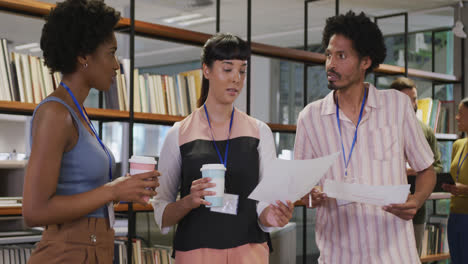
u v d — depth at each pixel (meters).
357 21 1.75
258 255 1.61
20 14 2.52
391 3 5.26
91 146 1.29
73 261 1.24
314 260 5.79
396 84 3.81
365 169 1.76
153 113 2.93
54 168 1.18
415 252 1.74
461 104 3.73
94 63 1.30
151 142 9.04
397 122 1.78
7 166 2.67
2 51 2.49
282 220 1.51
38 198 1.15
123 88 2.94
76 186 1.26
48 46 1.28
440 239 4.56
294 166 1.39
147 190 1.30
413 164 1.83
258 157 1.67
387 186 1.60
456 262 3.63
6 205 2.35
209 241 1.55
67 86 1.30
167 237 4.41
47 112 1.20
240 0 5.49
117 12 1.36
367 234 1.75
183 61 9.14
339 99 1.83
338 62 1.75
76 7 1.27
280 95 7.79
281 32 7.20
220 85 1.60
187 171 1.61
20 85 2.54
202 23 6.80
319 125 1.85
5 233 2.52
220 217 1.57
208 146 1.62
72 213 1.19
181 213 1.53
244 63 1.62
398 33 6.38
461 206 3.56
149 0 5.62
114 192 1.24
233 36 1.62
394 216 1.74
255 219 1.61
